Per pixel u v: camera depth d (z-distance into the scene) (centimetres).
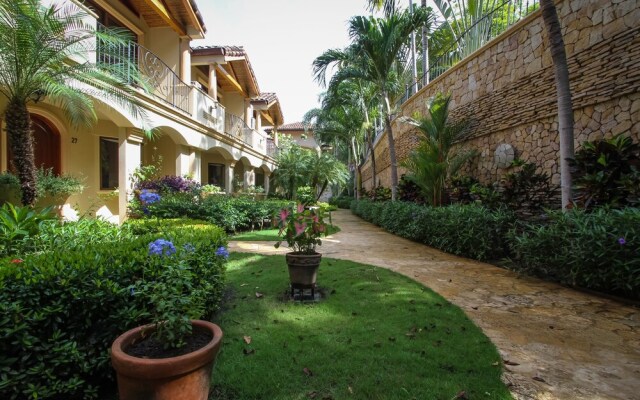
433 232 735
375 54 966
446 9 1214
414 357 243
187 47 1109
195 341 193
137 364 154
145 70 886
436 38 1409
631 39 503
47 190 674
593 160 477
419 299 375
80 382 193
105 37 550
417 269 532
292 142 2847
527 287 436
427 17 934
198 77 1468
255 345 263
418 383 211
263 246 730
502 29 986
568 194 501
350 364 234
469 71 933
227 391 206
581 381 220
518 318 329
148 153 1083
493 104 828
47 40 476
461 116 966
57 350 189
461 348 259
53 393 186
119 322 210
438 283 452
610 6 536
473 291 417
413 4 1259
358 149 2359
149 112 809
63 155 803
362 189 2208
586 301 382
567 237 429
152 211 774
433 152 877
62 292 197
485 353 252
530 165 652
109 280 210
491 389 205
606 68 540
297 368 230
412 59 1380
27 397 187
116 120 755
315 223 386
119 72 603
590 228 406
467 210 641
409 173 1073
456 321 313
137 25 1029
